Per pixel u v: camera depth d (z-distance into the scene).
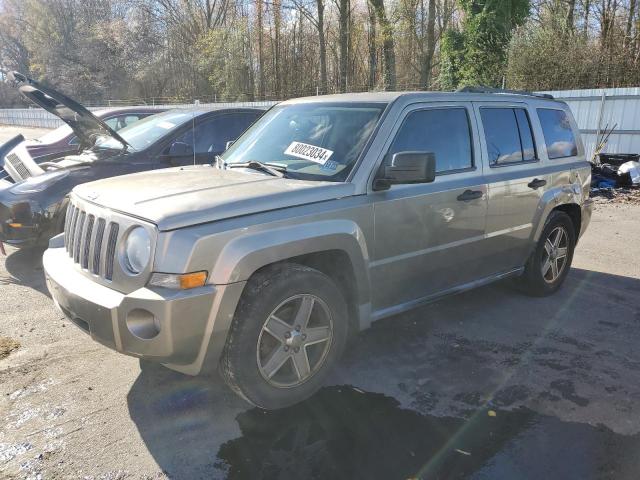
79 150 7.13
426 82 25.81
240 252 2.94
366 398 3.45
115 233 3.06
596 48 19.22
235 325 3.02
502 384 3.64
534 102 5.12
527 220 4.85
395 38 26.25
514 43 19.97
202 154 6.67
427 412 3.30
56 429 3.11
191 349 2.91
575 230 5.65
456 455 2.90
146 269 2.85
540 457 2.88
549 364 3.93
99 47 46.44
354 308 3.66
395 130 3.80
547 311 4.96
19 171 6.51
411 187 3.84
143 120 7.35
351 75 37.16
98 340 3.02
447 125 4.20
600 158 12.78
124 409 3.32
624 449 2.96
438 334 4.43
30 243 5.76
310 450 2.94
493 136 4.57
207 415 3.27
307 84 39.03
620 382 3.69
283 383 3.23
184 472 2.77
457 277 4.36
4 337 4.26
